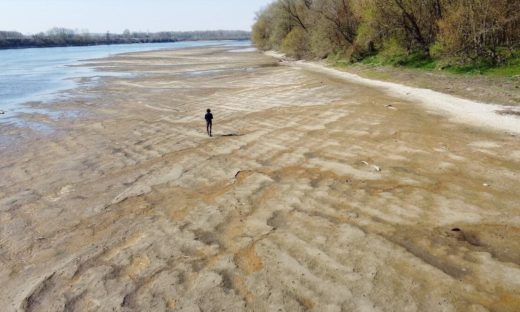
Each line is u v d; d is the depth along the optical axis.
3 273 8.48
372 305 6.54
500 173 11.52
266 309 6.69
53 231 10.09
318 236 8.73
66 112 25.66
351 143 15.19
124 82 40.97
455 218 9.07
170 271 7.96
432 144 14.50
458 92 24.27
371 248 8.10
